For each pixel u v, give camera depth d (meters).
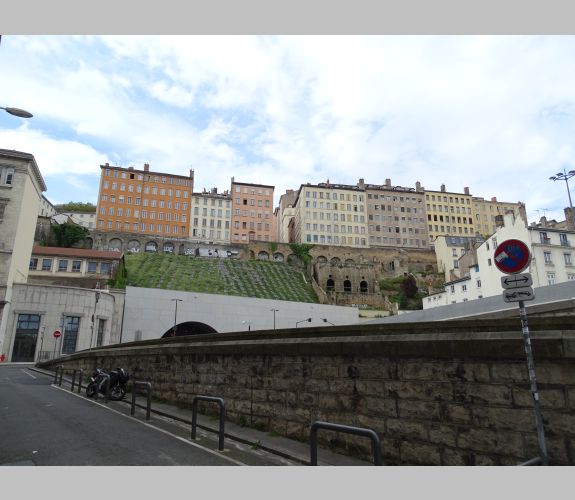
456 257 97.00
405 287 90.12
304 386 7.98
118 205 103.12
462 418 5.59
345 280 88.38
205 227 110.00
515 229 56.62
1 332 43.25
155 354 13.70
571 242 56.34
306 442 7.71
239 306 61.97
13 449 7.10
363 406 6.85
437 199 121.00
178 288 67.50
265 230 115.19
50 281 60.41
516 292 5.14
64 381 21.14
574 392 4.69
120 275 63.81
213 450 7.20
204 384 10.95
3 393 15.77
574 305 12.93
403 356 6.39
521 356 5.12
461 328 5.93
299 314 66.88
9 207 47.12
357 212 113.12
